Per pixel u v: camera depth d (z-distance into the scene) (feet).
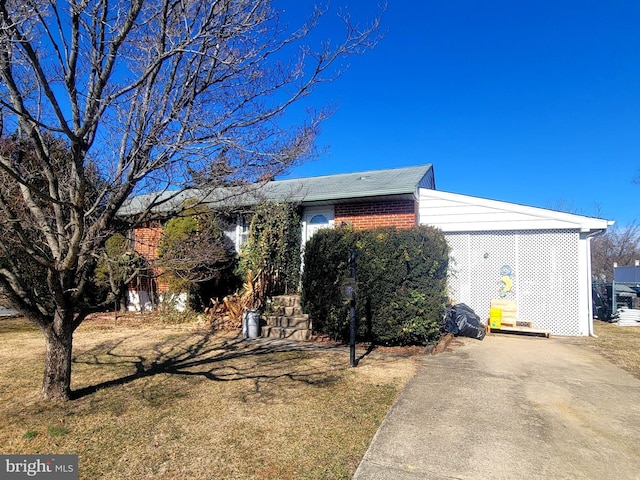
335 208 37.86
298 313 31.65
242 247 36.45
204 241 29.30
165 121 13.80
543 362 22.58
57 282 14.28
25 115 10.92
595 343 29.12
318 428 13.17
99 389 16.88
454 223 36.94
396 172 45.03
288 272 36.86
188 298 37.40
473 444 12.07
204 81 14.67
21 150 15.69
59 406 14.92
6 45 11.70
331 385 17.66
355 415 14.26
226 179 14.87
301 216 39.50
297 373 19.58
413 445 11.99
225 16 13.75
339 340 27.78
